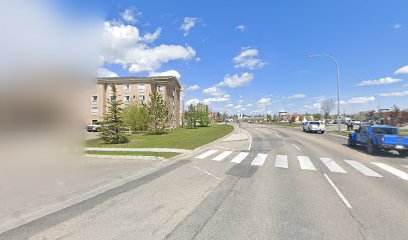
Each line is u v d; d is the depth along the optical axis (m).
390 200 6.51
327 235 4.56
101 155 14.38
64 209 6.04
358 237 4.48
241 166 11.48
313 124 37.16
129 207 6.13
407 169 10.66
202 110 68.06
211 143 21.62
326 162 12.41
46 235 4.67
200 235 4.58
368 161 12.68
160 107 36.91
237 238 4.46
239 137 28.80
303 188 7.70
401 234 4.59
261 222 5.13
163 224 5.09
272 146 19.64
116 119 22.20
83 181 8.71
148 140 24.45
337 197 6.77
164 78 64.31
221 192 7.31
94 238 4.52
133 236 4.57
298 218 5.33
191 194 7.13
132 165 11.91
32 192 7.30
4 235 4.68
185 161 12.91
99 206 6.22
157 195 7.09
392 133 15.53
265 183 8.35
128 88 60.62
